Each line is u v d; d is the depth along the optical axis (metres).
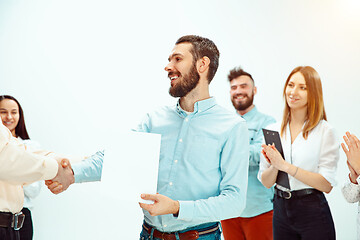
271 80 3.25
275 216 2.06
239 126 1.31
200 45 1.32
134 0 3.53
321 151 1.98
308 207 1.91
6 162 1.31
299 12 3.21
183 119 1.37
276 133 1.99
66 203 3.29
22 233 2.26
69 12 3.60
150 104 3.44
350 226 2.99
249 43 3.30
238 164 1.28
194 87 1.33
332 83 3.14
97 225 3.25
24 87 3.59
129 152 1.20
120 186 1.18
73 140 3.48
